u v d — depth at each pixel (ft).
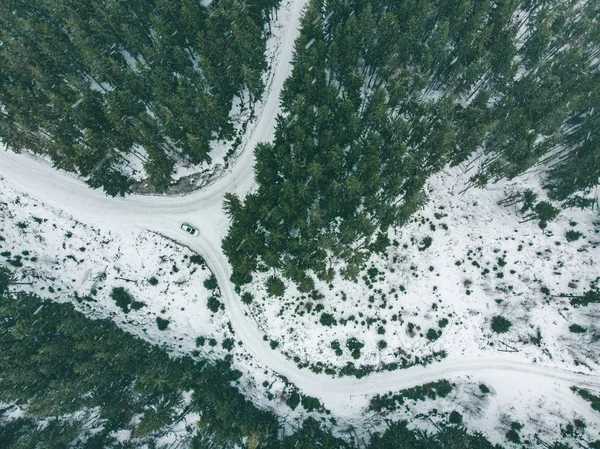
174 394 184.55
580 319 189.88
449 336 193.47
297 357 193.88
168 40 186.19
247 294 192.13
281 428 190.39
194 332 197.67
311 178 171.42
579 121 192.85
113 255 200.34
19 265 200.85
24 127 175.22
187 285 196.85
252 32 184.55
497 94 203.00
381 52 188.34
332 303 193.67
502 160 167.02
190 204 204.03
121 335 185.57
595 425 179.93
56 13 189.88
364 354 192.24
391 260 196.65
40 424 183.83
